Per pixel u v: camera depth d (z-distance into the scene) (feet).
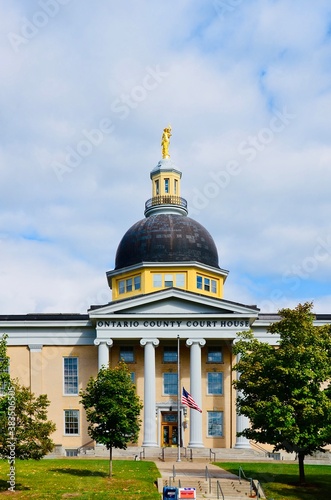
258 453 190.80
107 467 140.97
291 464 158.20
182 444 202.90
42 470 132.26
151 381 201.77
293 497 114.11
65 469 135.03
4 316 217.77
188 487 116.37
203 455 186.60
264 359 132.77
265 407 125.39
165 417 208.33
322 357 126.21
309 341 130.00
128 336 204.74
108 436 127.34
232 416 206.18
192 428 197.67
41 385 212.43
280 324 132.16
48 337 215.72
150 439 197.57
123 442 130.31
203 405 207.82
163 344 213.46
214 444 204.74
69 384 213.05
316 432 122.52
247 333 144.15
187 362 212.02
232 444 204.03
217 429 206.39
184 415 204.74
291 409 122.93
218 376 209.97
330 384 131.95
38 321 214.90
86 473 130.31
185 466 154.10
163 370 211.20
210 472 139.85
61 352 215.51
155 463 159.43
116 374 135.03
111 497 107.04
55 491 110.32
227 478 129.80
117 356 212.43
